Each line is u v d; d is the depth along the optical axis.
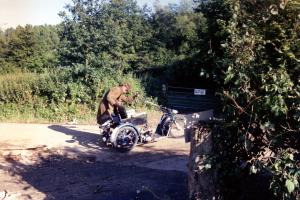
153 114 16.55
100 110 10.90
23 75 17.97
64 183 8.23
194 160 4.81
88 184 8.09
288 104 3.57
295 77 3.62
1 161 9.90
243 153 4.16
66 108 16.17
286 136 3.70
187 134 5.23
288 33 3.68
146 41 24.05
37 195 7.48
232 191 4.57
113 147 10.60
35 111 16.44
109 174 8.76
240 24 3.87
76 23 19.50
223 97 3.96
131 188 7.61
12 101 16.67
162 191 7.22
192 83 18.83
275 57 3.74
